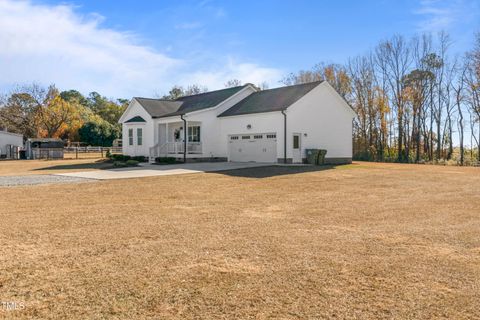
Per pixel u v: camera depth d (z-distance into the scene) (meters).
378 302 3.92
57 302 3.89
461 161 35.81
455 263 5.23
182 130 27.98
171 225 7.55
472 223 7.87
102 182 15.04
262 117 24.41
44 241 6.29
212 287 4.31
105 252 5.68
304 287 4.32
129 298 3.99
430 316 3.61
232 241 6.34
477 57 35.16
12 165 27.27
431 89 40.75
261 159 24.72
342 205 10.05
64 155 43.00
